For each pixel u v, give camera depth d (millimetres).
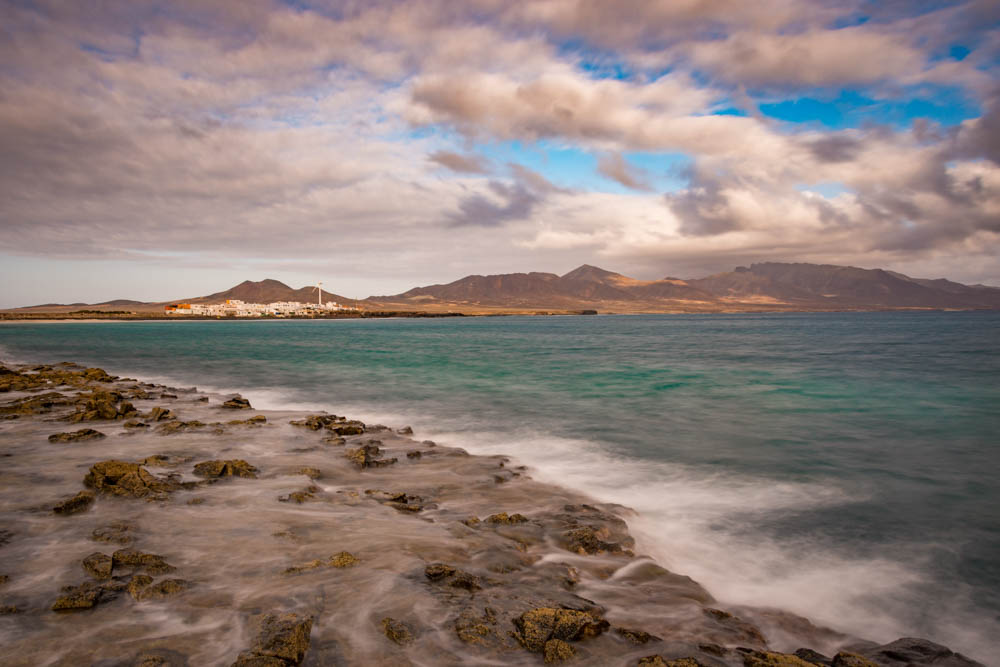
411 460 12734
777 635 5680
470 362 43062
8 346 74500
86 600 5082
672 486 11242
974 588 6902
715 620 5621
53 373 31203
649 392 25719
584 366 38969
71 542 6812
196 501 8719
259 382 31250
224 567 6090
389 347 65312
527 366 39219
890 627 6027
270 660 4043
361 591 5516
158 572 5848
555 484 11164
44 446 13070
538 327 166000
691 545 8156
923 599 6625
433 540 7215
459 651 4512
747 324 171625
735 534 8609
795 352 51562
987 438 15938
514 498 9930
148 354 56438
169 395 24031
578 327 160875
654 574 6855
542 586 6051
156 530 7312
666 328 140375
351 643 4551
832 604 6484
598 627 5020
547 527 8203
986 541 8398
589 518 8820
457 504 9516
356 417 19906
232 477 10398
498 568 6418
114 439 14062
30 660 4195
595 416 19734
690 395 24688
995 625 6074
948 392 25031
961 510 9828
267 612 4996
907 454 14039
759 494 10734
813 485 11359
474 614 5121
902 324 148375
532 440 15820
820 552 7965
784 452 14320
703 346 63250
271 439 14422
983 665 5105
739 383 28797
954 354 47406
